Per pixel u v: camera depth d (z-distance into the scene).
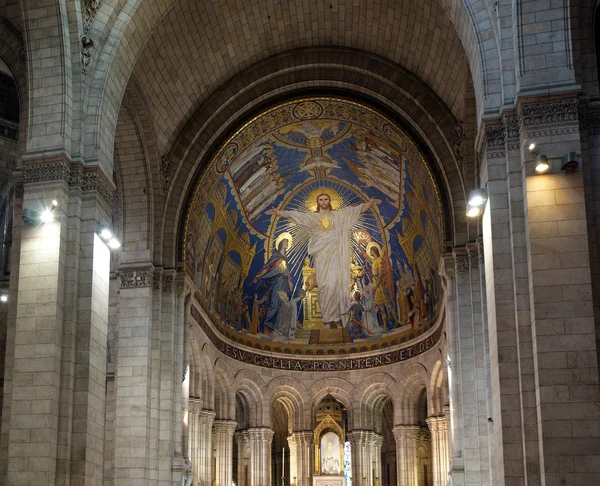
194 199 35.12
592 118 21.09
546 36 21.14
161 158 33.97
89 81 24.86
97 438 23.16
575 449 18.73
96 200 24.00
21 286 22.83
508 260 21.11
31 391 22.11
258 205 42.22
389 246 42.94
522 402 19.75
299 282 44.97
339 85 35.41
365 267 44.09
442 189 34.00
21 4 24.30
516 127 21.33
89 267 23.44
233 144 36.66
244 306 43.75
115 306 34.47
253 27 33.25
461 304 32.44
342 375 44.28
